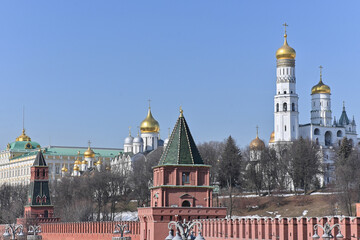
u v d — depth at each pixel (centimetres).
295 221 10012
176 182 14125
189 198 14088
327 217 9419
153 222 13600
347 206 19612
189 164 14250
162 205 14000
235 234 11794
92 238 17888
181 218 13688
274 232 10462
